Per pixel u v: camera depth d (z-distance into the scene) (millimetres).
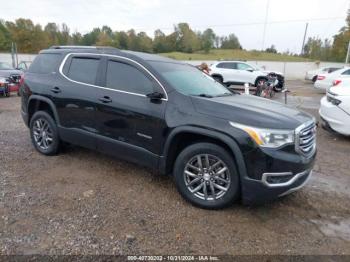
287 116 3320
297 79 36312
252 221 3188
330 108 6422
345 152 5754
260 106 3572
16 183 3846
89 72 4277
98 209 3285
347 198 3814
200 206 3387
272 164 2979
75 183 3920
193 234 2912
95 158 4844
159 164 3590
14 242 2668
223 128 3113
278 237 2934
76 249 2611
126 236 2822
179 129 3338
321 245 2838
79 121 4305
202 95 3721
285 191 3086
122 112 3785
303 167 3154
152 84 3668
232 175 3166
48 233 2816
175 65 4320
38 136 5000
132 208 3342
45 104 4824
